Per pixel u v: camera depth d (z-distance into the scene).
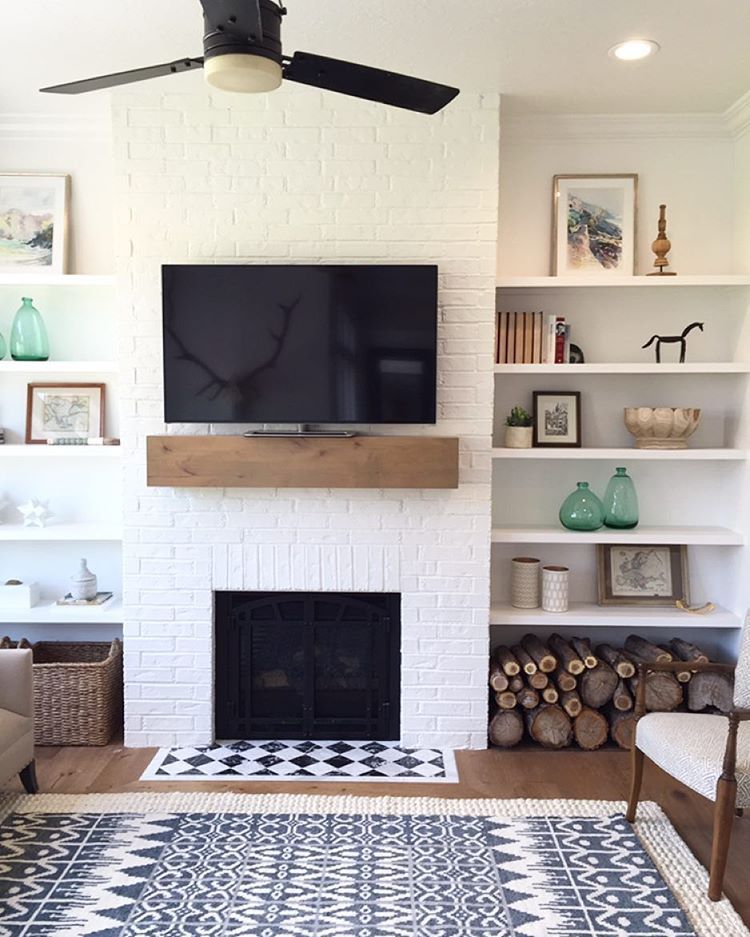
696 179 3.76
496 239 3.40
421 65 3.05
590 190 3.74
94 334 3.82
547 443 3.82
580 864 2.66
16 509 3.90
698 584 3.90
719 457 3.58
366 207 3.39
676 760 2.60
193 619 3.54
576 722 3.57
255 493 3.50
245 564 3.52
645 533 3.65
